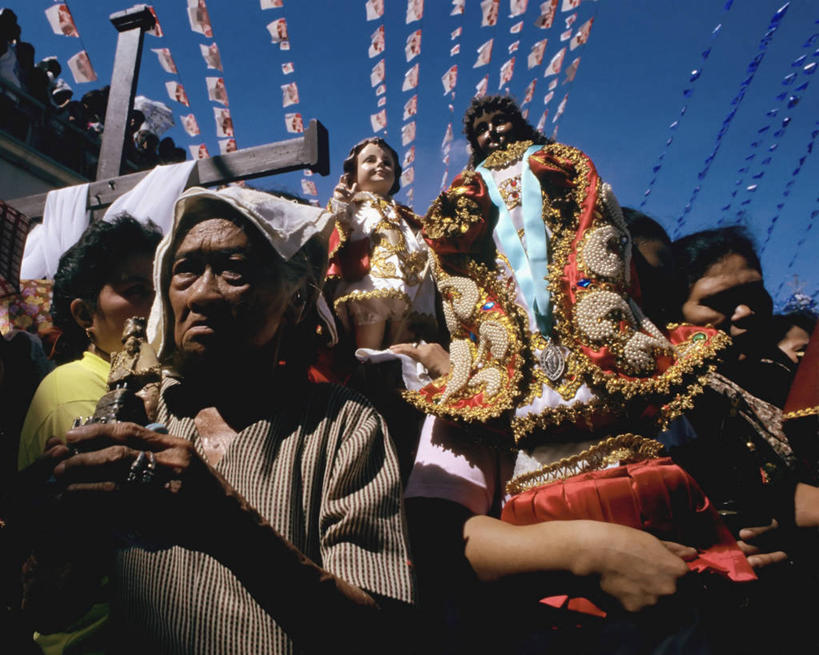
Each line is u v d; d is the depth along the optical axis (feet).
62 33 14.89
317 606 3.46
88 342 6.85
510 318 5.91
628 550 4.58
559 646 5.01
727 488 6.10
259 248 4.36
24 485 3.41
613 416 5.41
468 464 5.79
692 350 5.56
